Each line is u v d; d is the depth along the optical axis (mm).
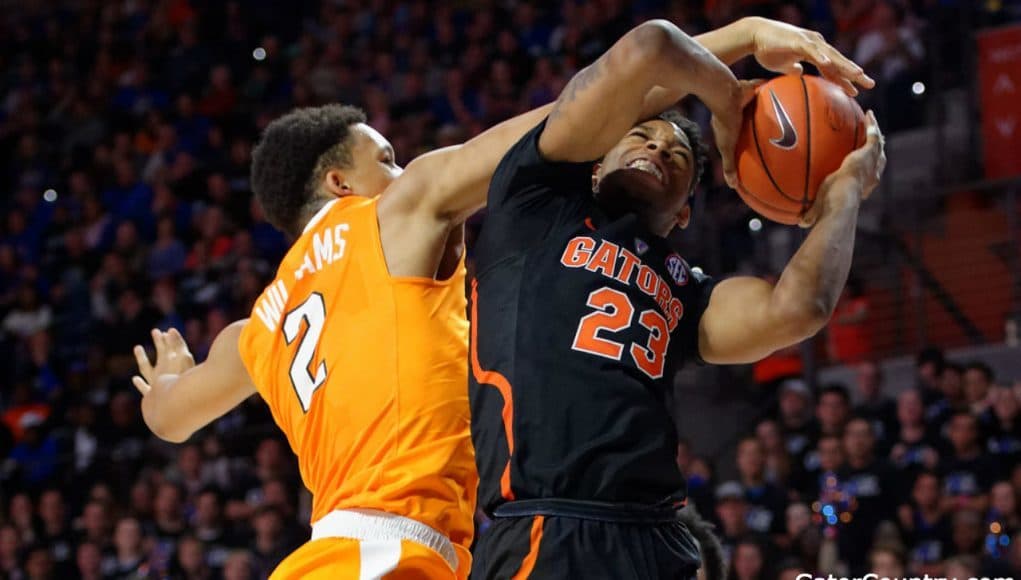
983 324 9430
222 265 11281
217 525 8266
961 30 10469
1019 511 6570
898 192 10281
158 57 14945
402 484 2471
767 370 9672
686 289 2457
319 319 2609
